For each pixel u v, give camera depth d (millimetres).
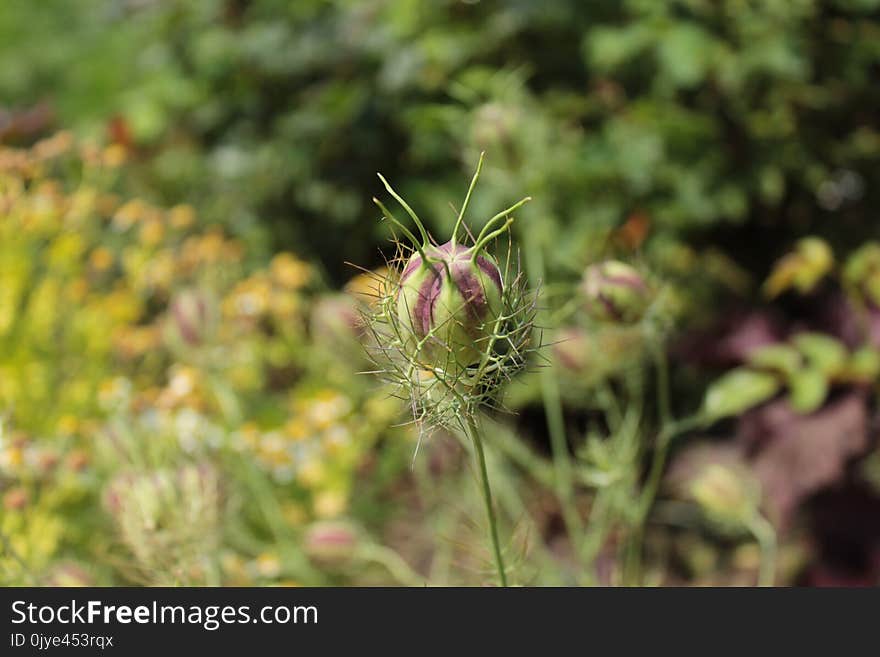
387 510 733
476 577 571
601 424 791
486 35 856
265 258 941
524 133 565
